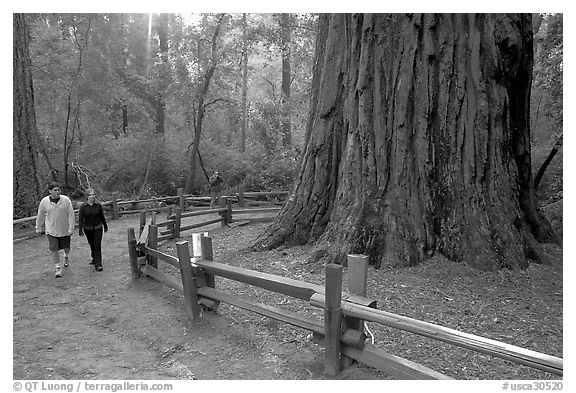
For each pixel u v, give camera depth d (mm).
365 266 3400
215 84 21328
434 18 5562
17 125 11219
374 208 5602
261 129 23562
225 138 26312
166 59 21141
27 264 7457
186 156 22469
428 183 5582
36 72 17109
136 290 5855
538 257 5504
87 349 4148
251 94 29656
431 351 3584
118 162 20453
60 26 18609
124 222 12422
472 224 5367
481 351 2461
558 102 13531
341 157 6340
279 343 3943
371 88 5770
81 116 20703
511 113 6281
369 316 3031
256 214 13281
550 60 13352
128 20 25484
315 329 3467
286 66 23188
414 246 5371
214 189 17297
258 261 6094
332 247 5672
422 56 5598
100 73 20031
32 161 11633
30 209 11188
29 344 4266
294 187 6895
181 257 4527
